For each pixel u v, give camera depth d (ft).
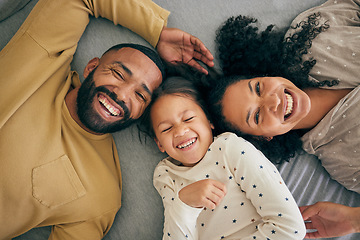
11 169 3.25
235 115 3.70
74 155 3.58
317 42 4.01
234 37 4.25
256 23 4.41
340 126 3.82
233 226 3.51
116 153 4.15
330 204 3.52
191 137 3.49
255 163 3.30
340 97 3.88
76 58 4.25
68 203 3.54
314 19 4.13
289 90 3.61
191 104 3.63
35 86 3.49
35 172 3.32
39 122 3.46
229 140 3.49
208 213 3.63
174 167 3.80
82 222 3.71
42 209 3.46
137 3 4.03
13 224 3.48
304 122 3.99
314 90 3.99
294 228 3.05
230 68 4.28
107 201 3.76
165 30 4.17
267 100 3.51
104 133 3.82
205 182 3.16
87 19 4.15
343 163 3.92
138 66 3.56
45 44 3.71
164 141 3.59
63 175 3.47
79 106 3.58
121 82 3.50
